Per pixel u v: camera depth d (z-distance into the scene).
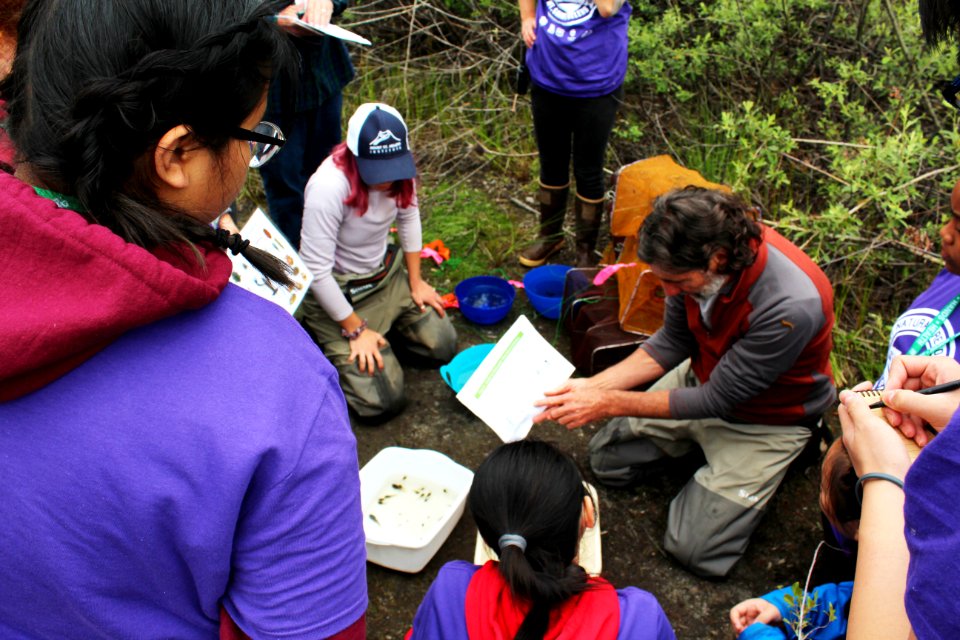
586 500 1.57
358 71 4.86
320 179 2.49
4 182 0.63
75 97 0.63
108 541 0.68
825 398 2.28
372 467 2.46
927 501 0.68
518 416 2.25
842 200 3.24
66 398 0.66
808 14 4.15
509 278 3.55
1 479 0.66
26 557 0.68
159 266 0.64
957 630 0.65
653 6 4.35
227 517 0.69
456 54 4.96
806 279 2.00
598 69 3.01
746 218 1.90
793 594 1.69
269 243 1.99
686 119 4.09
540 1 3.07
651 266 1.98
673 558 2.37
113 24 0.64
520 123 4.45
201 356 0.70
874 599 0.99
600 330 2.86
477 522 1.41
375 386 2.76
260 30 0.68
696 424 2.41
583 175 3.28
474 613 1.31
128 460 0.67
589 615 1.26
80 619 0.73
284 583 0.75
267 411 0.70
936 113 3.67
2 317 0.61
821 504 1.79
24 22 0.70
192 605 0.78
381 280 2.82
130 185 0.69
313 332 2.87
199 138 0.69
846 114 3.46
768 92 3.98
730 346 2.17
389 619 2.21
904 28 3.76
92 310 0.62
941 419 1.09
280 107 2.86
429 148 4.36
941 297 1.70
